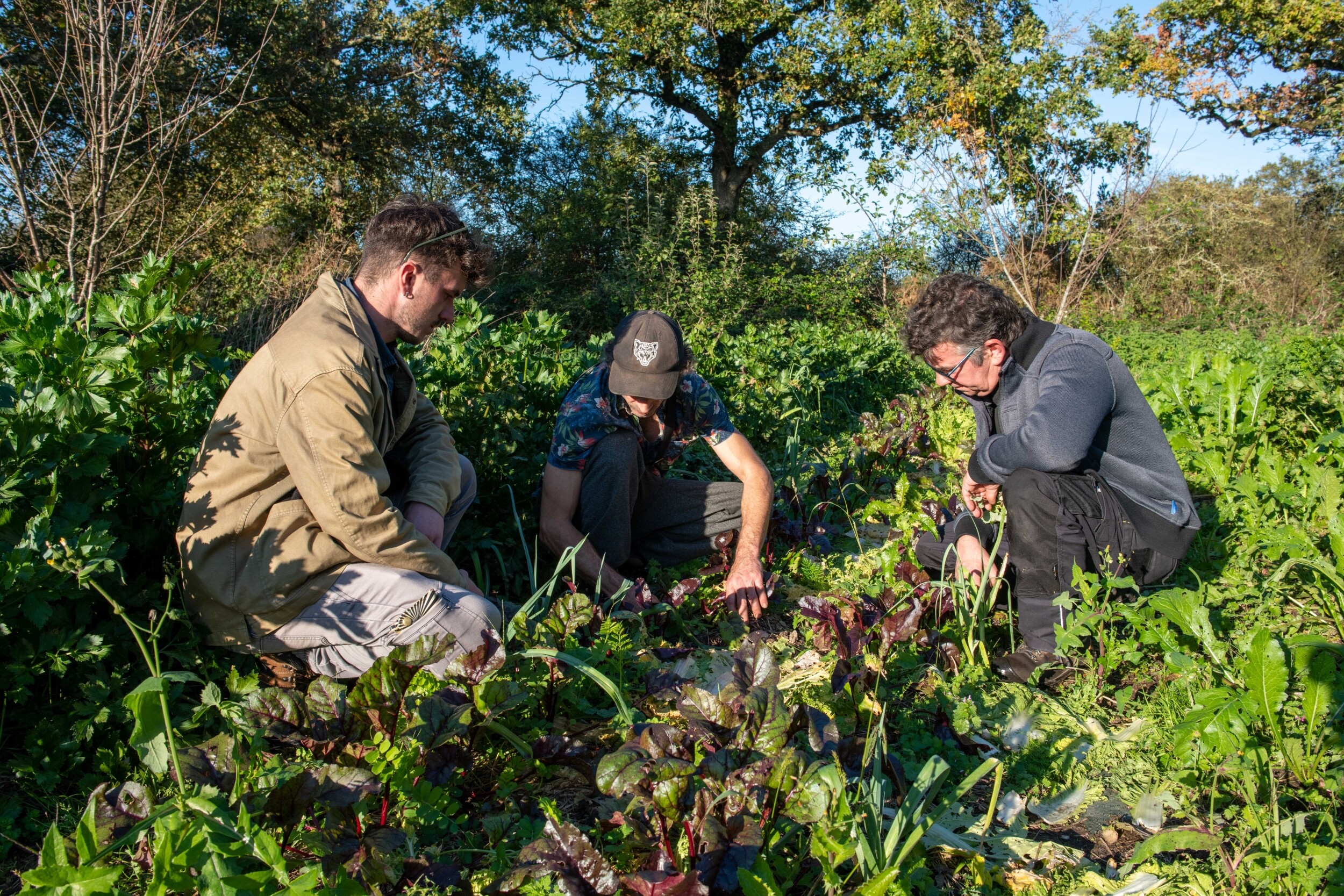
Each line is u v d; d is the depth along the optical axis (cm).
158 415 256
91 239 847
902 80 2058
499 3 2056
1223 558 365
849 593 350
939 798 223
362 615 235
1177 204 2138
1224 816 210
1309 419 509
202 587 232
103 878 132
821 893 180
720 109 2158
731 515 363
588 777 215
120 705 209
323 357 224
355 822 171
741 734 187
